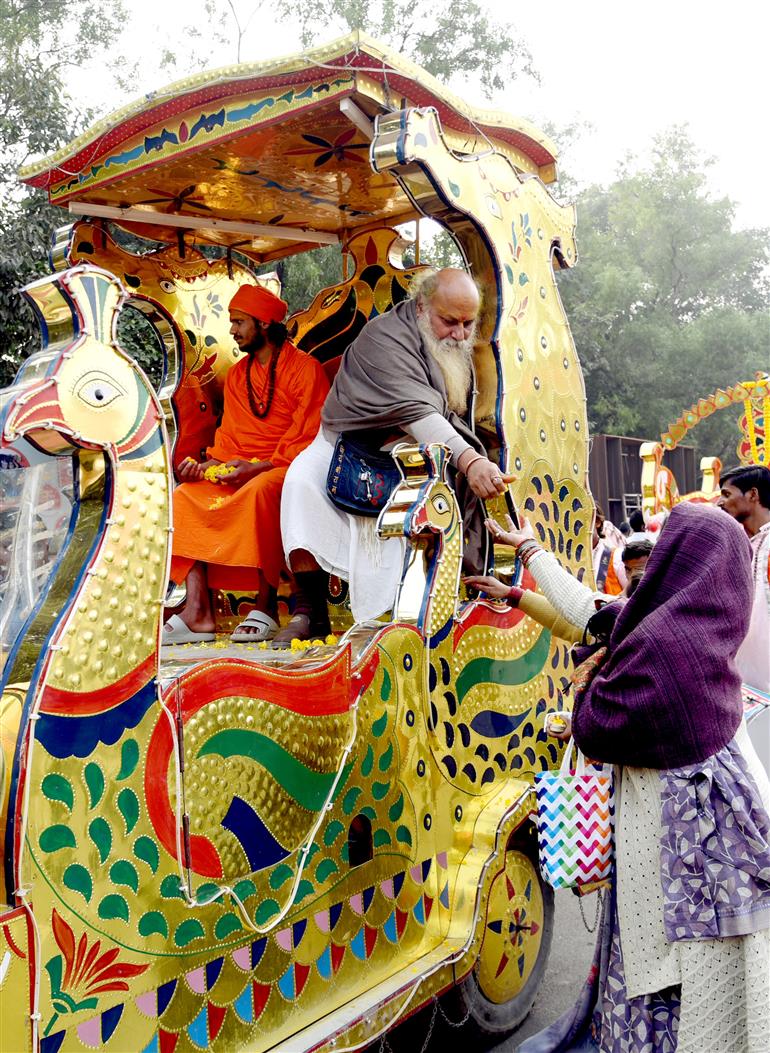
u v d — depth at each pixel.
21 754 1.74
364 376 3.47
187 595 3.76
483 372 3.40
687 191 35.12
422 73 3.02
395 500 2.99
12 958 1.70
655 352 30.52
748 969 2.22
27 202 9.79
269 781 2.33
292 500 3.51
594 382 30.14
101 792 1.89
